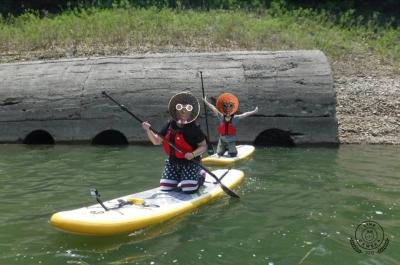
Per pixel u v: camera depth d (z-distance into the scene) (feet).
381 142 30.40
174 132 18.01
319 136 30.27
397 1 63.05
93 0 56.80
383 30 54.19
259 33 46.50
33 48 42.16
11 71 33.58
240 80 31.22
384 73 40.24
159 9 54.75
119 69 32.30
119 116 31.07
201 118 31.01
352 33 52.19
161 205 16.83
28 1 60.70
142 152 28.02
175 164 18.47
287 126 30.53
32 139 33.22
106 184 20.80
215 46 43.04
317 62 31.81
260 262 13.02
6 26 47.80
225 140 26.53
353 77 39.19
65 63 33.47
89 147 29.94
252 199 18.62
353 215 16.65
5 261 13.09
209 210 17.25
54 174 22.58
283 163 25.03
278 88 30.83
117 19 47.75
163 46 42.45
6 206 17.79
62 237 14.75
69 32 44.91
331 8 61.77
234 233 15.06
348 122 32.73
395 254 13.48
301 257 13.32
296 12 55.52
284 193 19.39
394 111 33.68
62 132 31.45
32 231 15.25
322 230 15.26
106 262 13.02
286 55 32.48
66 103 31.50
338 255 13.43
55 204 18.02
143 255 13.46
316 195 19.06
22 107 31.96
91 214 15.29
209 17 50.29
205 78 31.45
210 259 13.20
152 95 31.14
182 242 14.35
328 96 30.53
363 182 20.94
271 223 15.93
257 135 30.73
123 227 14.88
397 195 18.95
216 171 22.25
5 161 25.57
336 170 23.24
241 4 58.90
